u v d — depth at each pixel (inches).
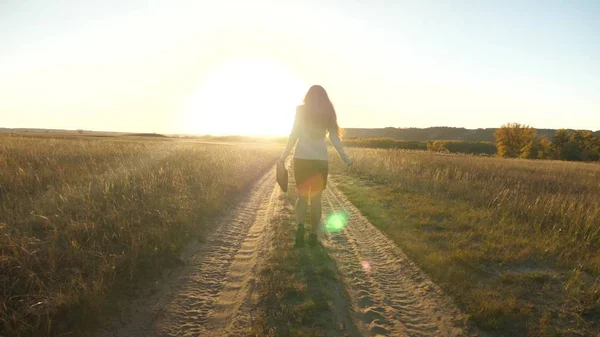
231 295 139.5
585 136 2406.5
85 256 144.7
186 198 267.4
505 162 960.9
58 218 178.2
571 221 216.8
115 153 555.2
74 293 117.8
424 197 327.3
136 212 209.0
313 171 182.4
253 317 121.8
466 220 234.5
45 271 130.2
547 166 878.4
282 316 120.5
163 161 485.1
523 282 145.3
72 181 280.4
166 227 195.2
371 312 127.6
